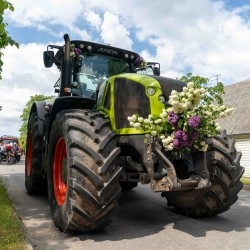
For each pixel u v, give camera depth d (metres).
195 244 3.88
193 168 4.17
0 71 5.85
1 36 5.44
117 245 3.80
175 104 4.01
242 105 22.73
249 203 6.86
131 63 6.17
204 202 4.77
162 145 4.17
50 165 4.70
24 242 3.67
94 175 3.79
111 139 4.04
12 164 21.52
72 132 4.07
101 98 4.97
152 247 3.75
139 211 5.54
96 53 5.92
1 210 5.02
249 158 20.83
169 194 5.28
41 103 6.58
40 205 5.88
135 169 4.48
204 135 4.30
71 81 5.54
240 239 4.09
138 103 4.48
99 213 3.86
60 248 3.70
